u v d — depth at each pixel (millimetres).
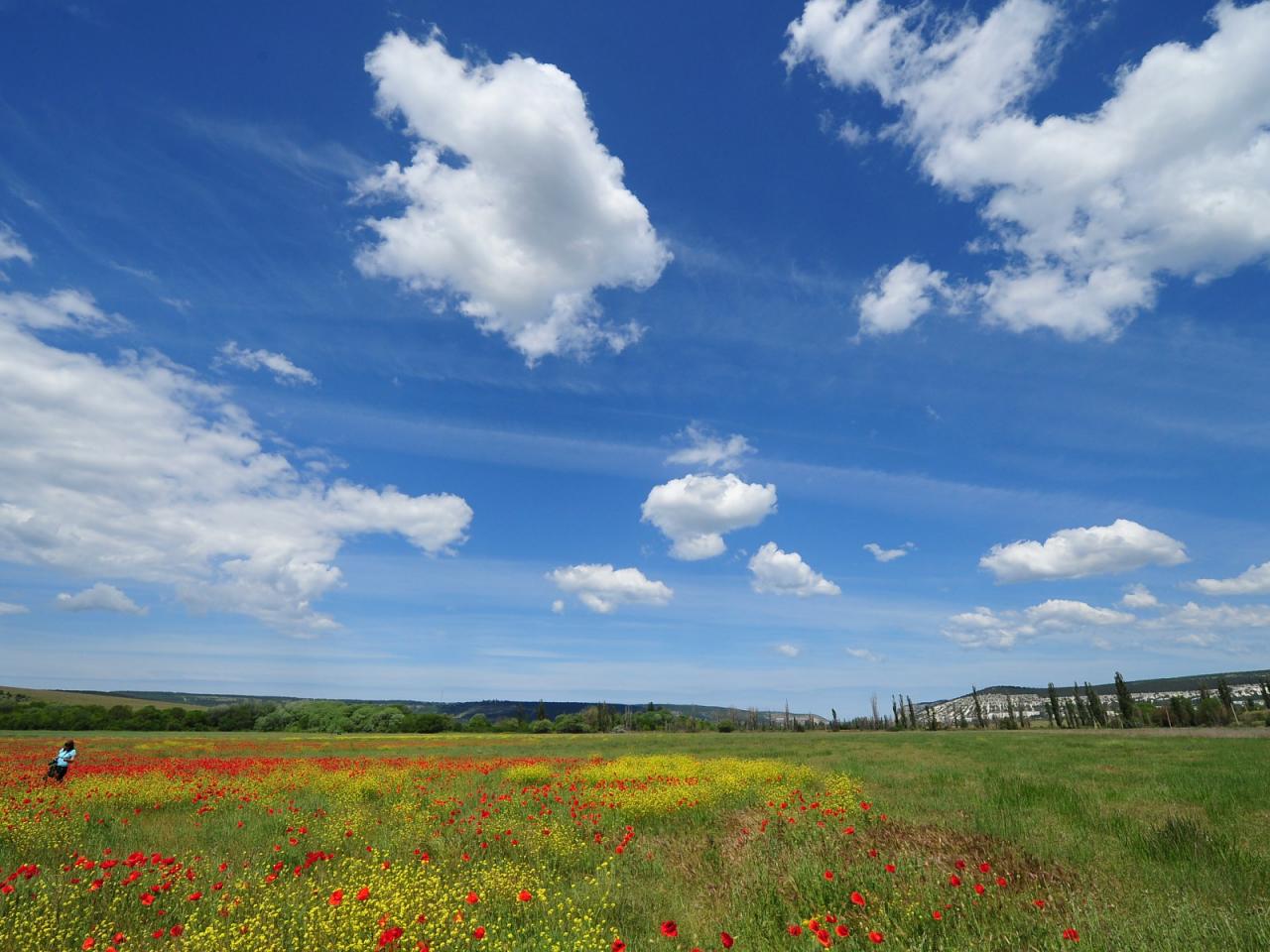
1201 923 6012
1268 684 110125
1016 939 5922
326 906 7348
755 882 7758
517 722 113750
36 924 6684
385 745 53156
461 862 9344
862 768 23188
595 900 7668
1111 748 31406
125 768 23562
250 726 100188
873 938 5523
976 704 123875
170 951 6426
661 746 45844
